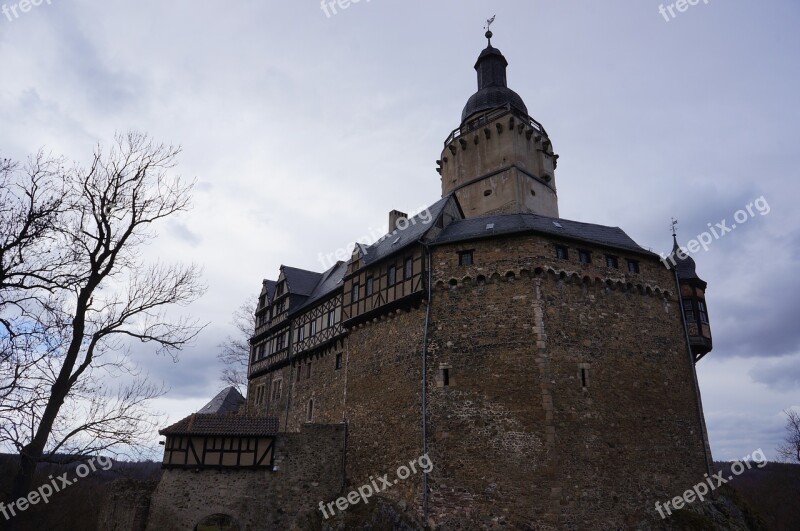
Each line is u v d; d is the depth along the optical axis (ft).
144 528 86.07
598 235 90.38
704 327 92.07
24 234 40.50
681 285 94.32
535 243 80.59
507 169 112.68
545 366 74.43
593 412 75.00
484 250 82.89
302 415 110.22
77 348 42.04
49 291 41.86
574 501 69.31
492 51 133.18
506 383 75.41
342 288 104.58
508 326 77.87
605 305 82.12
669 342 85.92
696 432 83.20
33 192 41.86
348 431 92.38
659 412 80.33
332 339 103.14
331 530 82.48
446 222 94.68
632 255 87.15
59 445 39.70
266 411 126.52
